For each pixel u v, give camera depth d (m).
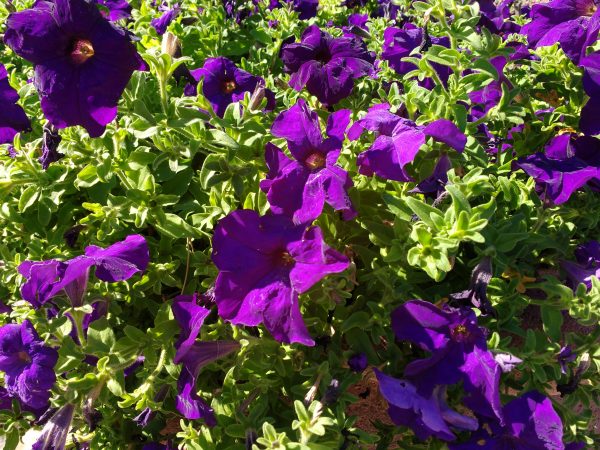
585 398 0.31
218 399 0.29
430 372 0.27
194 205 0.33
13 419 0.30
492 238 0.29
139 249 0.28
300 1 0.65
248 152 0.33
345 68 0.38
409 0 0.62
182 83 0.45
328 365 0.30
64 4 0.26
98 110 0.27
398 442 0.31
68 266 0.25
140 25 0.56
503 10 0.61
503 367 0.27
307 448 0.25
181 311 0.27
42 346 0.27
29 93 0.39
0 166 0.34
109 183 0.34
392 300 0.31
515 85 0.42
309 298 0.30
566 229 0.35
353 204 0.31
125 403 0.28
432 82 0.39
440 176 0.31
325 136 0.37
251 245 0.27
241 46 0.60
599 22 0.35
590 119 0.34
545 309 0.31
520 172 0.39
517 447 0.28
